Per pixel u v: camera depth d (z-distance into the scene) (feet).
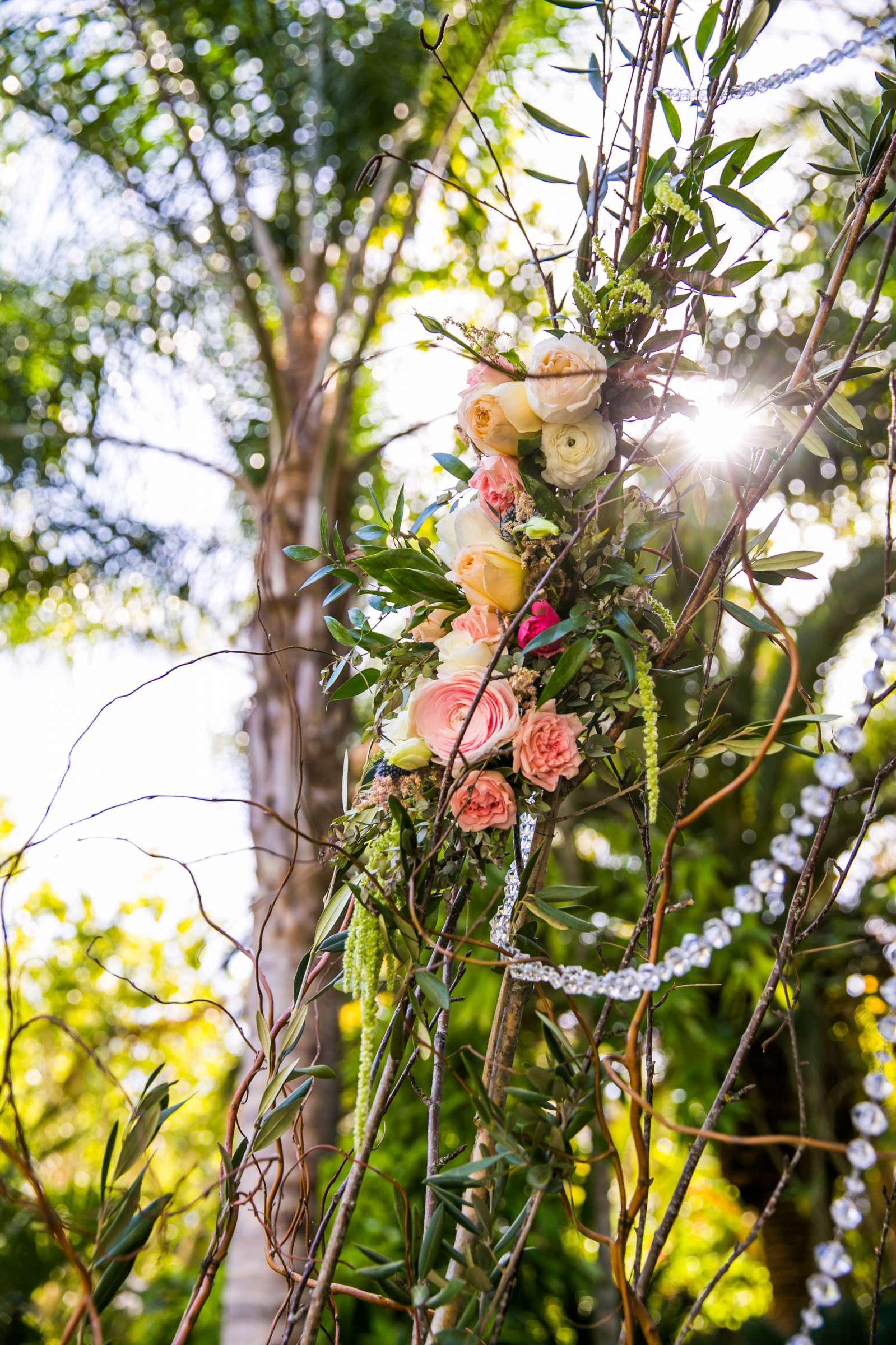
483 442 2.81
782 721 2.17
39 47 10.82
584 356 2.61
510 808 2.55
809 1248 12.17
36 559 12.25
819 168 2.90
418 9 10.71
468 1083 2.41
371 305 10.65
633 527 2.71
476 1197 2.43
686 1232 16.58
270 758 9.10
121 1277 2.38
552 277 3.14
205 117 11.27
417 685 2.83
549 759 2.54
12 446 11.86
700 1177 15.84
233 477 10.86
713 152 2.78
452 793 2.50
